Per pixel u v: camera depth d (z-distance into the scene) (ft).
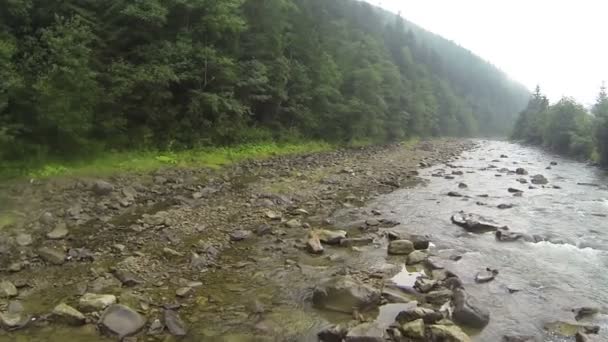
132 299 24.77
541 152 138.72
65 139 49.32
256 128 91.35
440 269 30.94
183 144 67.67
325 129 120.57
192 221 39.83
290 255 33.50
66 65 47.62
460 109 314.55
